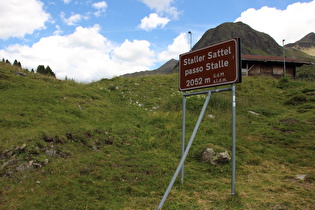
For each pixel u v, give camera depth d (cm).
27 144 601
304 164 715
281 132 975
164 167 660
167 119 1074
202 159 716
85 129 789
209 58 562
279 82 1942
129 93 1509
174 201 485
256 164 721
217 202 480
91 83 1708
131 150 758
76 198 475
